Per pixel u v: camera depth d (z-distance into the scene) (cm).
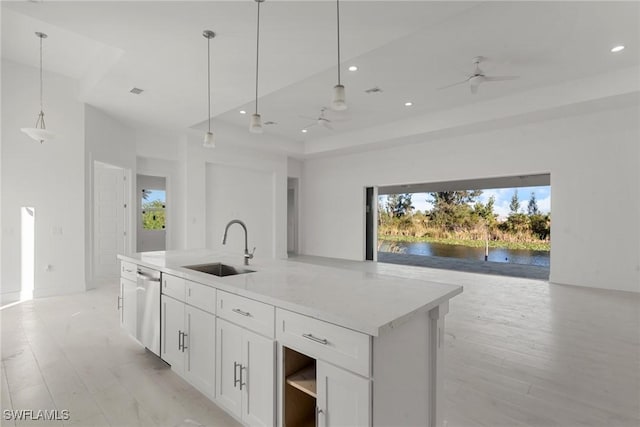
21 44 390
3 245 427
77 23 281
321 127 723
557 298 461
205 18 273
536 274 666
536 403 201
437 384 154
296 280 192
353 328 119
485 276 631
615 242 516
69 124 480
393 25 280
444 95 529
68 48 399
